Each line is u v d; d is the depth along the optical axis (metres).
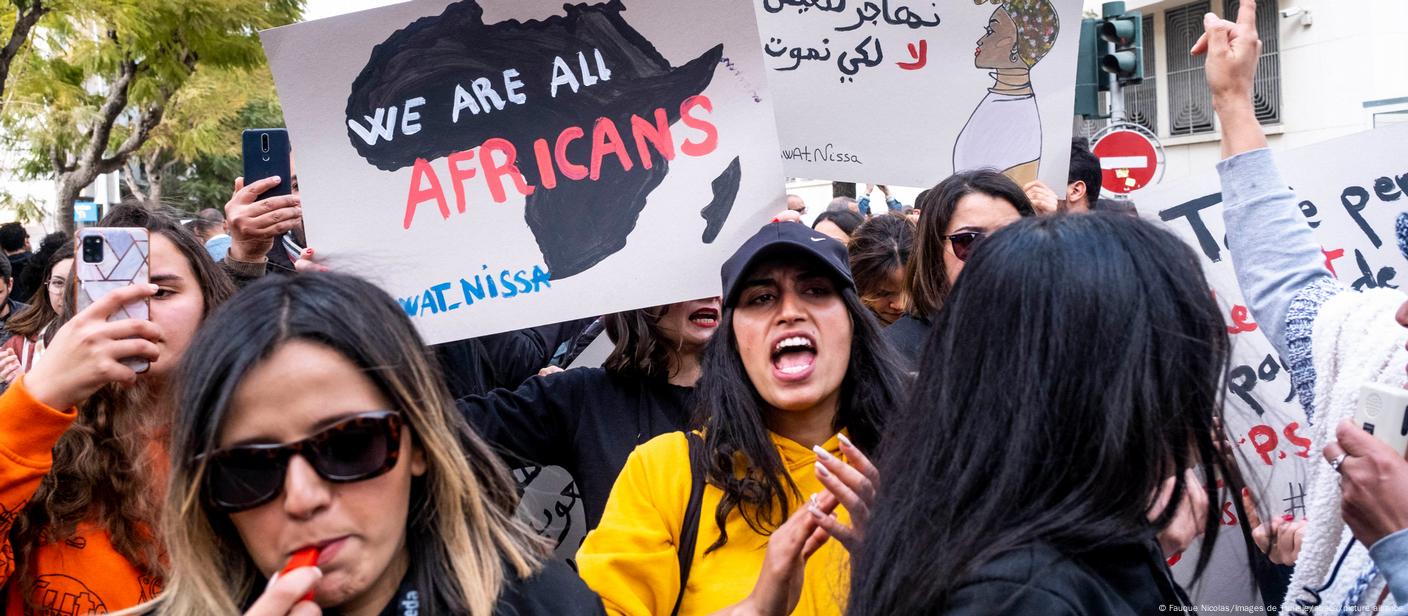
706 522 2.20
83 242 2.09
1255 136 2.41
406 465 1.47
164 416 2.16
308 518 1.39
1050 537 1.34
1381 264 3.24
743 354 2.28
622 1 2.86
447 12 2.88
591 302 2.86
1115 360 1.38
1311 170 3.31
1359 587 1.84
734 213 2.84
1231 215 2.42
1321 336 2.16
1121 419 1.36
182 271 2.35
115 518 2.07
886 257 4.01
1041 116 3.93
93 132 16.80
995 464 1.41
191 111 19.70
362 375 1.43
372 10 2.87
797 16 3.89
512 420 2.89
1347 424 1.65
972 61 3.92
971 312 1.48
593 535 2.23
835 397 2.32
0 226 8.40
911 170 3.94
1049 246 1.45
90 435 2.08
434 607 1.50
